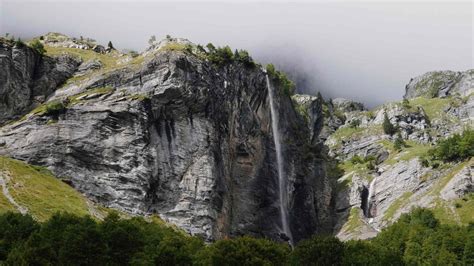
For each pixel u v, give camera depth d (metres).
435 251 135.75
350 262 101.00
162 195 155.12
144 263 88.88
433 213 195.25
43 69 174.88
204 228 154.12
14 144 149.12
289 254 103.62
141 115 159.25
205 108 172.62
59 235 91.50
